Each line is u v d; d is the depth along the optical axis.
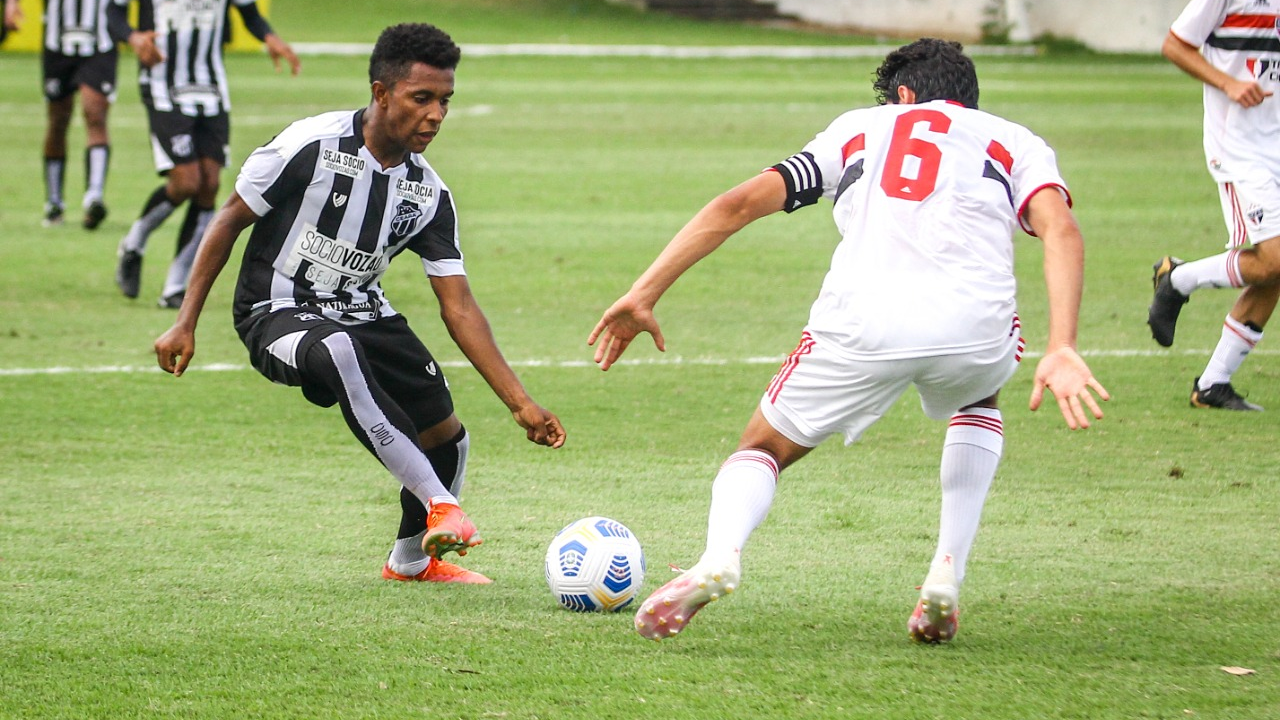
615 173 57.06
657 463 21.09
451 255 15.17
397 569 15.69
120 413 23.81
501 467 20.81
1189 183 55.22
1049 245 12.43
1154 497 19.25
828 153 13.07
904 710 11.73
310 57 113.50
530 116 78.19
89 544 16.88
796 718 11.55
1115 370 27.42
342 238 14.72
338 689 12.19
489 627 13.93
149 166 58.75
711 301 34.16
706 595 12.12
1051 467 20.81
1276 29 23.05
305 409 24.34
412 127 14.34
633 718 11.55
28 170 57.22
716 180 55.25
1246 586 15.41
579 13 154.00
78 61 43.19
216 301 34.12
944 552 13.35
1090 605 14.77
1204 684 12.38
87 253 39.88
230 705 11.84
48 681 12.38
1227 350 24.16
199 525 17.80
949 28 155.25
